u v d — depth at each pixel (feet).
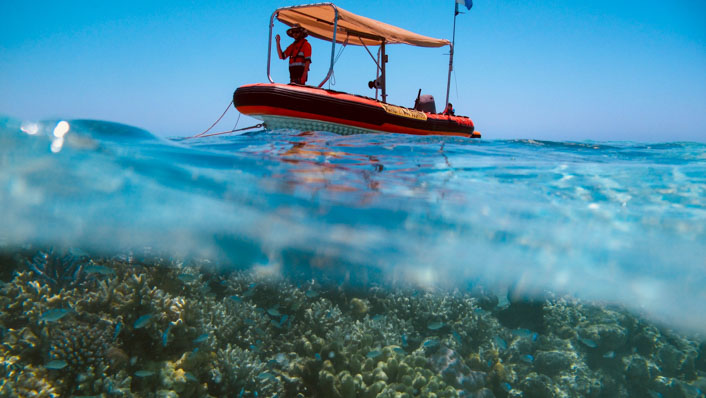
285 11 31.09
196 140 25.81
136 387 11.54
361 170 17.80
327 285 21.86
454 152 23.54
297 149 21.81
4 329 11.96
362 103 28.73
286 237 22.41
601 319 19.94
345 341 16.43
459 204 16.80
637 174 19.25
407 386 14.26
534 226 17.42
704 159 23.24
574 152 26.00
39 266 14.83
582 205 16.25
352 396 14.01
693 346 20.79
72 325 12.21
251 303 17.95
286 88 26.81
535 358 18.49
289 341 17.31
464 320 18.81
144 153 17.25
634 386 17.89
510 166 20.12
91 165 15.58
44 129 16.10
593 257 19.33
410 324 18.63
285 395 14.76
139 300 13.20
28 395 9.94
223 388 13.10
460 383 15.55
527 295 23.52
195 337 13.42
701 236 15.99
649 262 18.83
